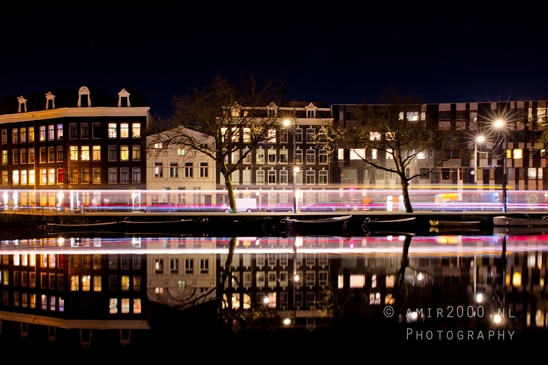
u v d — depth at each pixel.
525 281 18.17
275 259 23.14
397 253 25.05
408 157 41.84
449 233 36.03
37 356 11.05
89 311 14.48
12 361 10.77
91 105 56.41
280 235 34.91
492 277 18.86
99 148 55.44
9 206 51.62
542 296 16.00
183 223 37.56
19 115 58.34
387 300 15.61
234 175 56.25
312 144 57.41
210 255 24.42
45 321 13.52
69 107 55.25
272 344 11.86
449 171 58.34
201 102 38.06
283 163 57.06
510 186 58.53
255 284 17.89
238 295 16.31
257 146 56.66
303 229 36.84
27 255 24.70
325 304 15.19
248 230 37.78
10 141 59.19
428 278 18.75
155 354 11.22
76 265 21.69
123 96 56.00
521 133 58.44
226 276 19.28
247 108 41.66
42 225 38.34
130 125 55.34
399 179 58.12
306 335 12.45
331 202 56.91
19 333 12.54
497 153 58.03
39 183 57.22
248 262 22.34
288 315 14.09
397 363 10.80
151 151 52.03
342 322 13.45
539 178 58.41
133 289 17.16
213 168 55.41
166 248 27.33
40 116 57.28
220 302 15.45
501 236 33.62
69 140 55.50
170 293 16.59
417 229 38.75
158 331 12.71
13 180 58.97
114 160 55.34
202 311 14.48
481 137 50.22
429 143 42.12
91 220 38.44
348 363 10.77
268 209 53.81
